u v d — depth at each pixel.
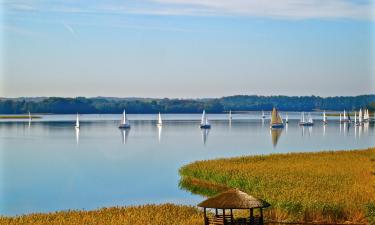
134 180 87.56
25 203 67.50
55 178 91.88
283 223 43.69
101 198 70.62
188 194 70.88
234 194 36.31
